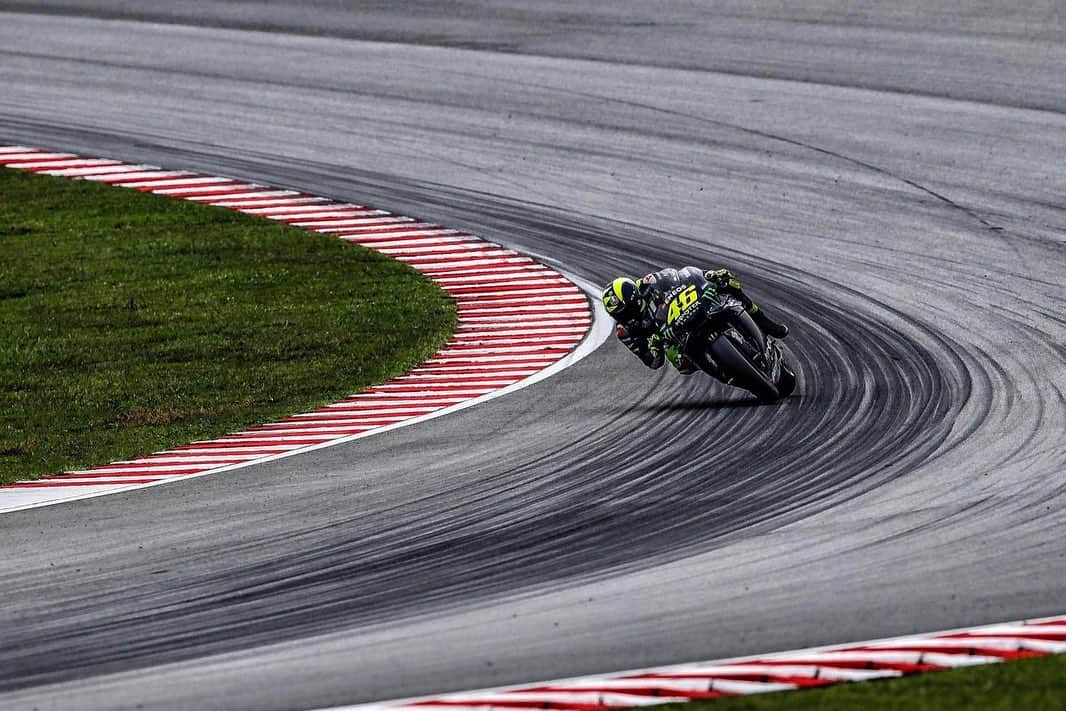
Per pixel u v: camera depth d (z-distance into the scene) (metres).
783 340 53.34
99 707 25.75
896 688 24.44
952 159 76.44
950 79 90.31
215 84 95.44
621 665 26.48
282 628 29.39
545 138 83.25
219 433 46.91
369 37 105.56
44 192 78.44
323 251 68.94
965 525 33.38
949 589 29.59
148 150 83.81
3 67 100.19
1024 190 71.38
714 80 92.56
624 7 111.12
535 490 38.12
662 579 31.09
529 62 98.06
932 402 44.16
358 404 49.09
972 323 53.53
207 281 65.81
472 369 52.38
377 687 26.02
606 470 39.44
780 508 35.44
